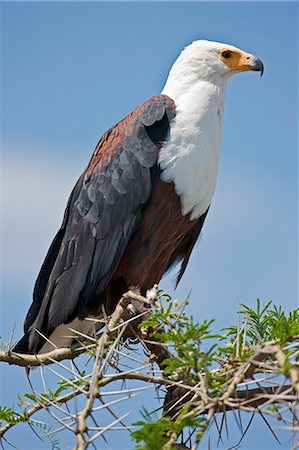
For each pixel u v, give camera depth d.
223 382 6.17
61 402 7.30
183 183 10.15
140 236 10.30
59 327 10.43
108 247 10.21
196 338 6.03
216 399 5.61
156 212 10.25
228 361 6.52
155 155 10.17
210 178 10.37
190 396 7.68
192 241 11.42
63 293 10.25
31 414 7.41
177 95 10.62
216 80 10.80
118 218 10.23
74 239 10.51
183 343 6.05
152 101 10.46
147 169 10.14
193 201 10.32
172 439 5.47
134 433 5.47
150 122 10.23
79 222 10.54
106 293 10.45
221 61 10.84
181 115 10.28
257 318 7.70
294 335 6.71
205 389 5.78
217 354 6.88
